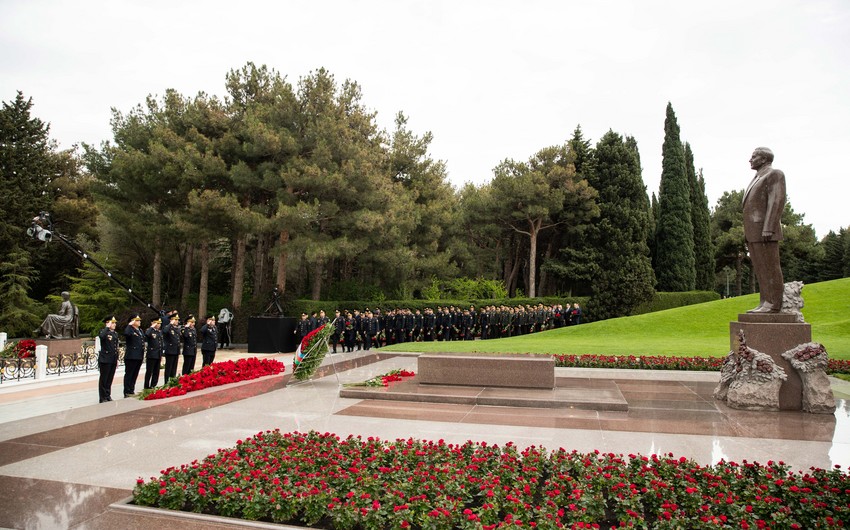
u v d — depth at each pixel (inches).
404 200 1213.7
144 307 1176.2
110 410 386.3
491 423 341.4
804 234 2017.7
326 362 693.3
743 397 385.1
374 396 423.5
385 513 179.3
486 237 1690.5
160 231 1058.1
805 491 190.5
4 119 1429.6
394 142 1419.8
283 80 1128.2
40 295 1518.2
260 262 1245.1
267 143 981.2
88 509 203.6
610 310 1397.6
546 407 388.8
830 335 848.3
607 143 1552.7
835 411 375.2
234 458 237.6
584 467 221.6
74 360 630.5
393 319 1000.9
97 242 1540.4
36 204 1371.8
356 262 1371.8
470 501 198.2
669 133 1622.8
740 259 2046.0
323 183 988.6
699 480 210.5
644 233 1492.4
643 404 402.6
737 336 403.9
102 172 1159.6
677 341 906.7
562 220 1536.7
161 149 994.1
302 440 269.4
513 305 1325.0
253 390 472.1
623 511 184.4
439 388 438.9
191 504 207.8
